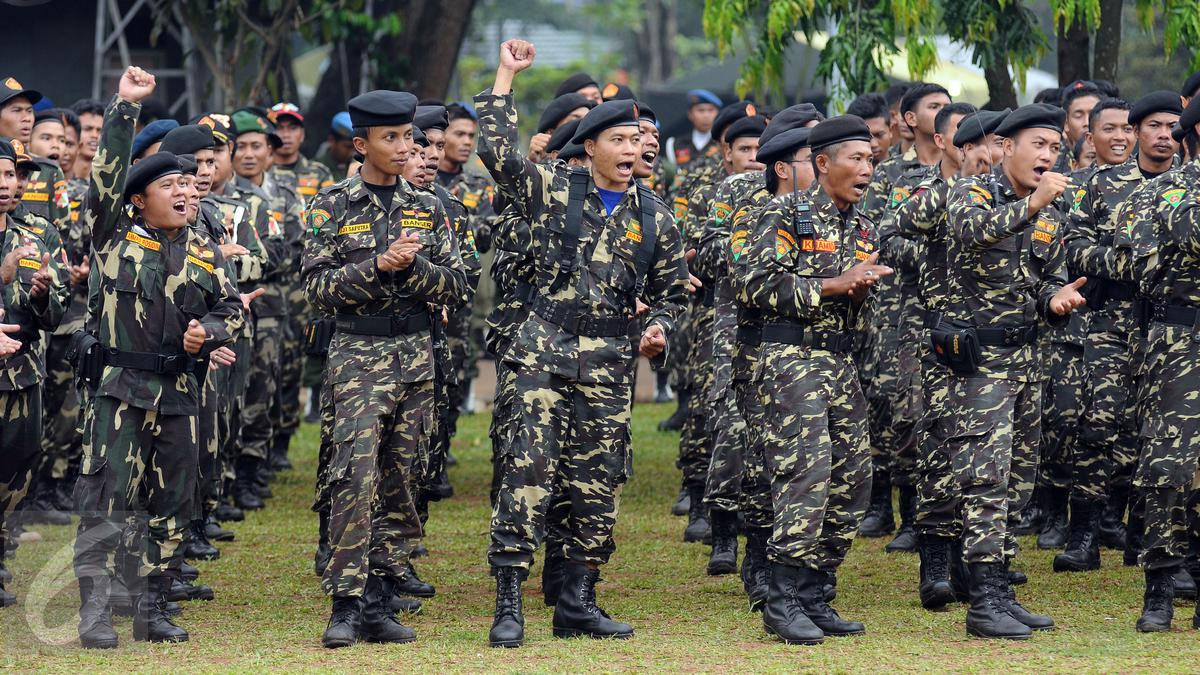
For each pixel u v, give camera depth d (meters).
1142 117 13.75
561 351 11.20
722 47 20.50
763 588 12.51
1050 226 11.81
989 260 11.59
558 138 14.50
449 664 10.55
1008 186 11.95
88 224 11.68
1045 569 14.19
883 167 15.96
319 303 11.34
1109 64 19.81
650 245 11.39
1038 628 11.56
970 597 11.56
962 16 20.09
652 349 11.47
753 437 11.97
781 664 10.41
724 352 14.00
